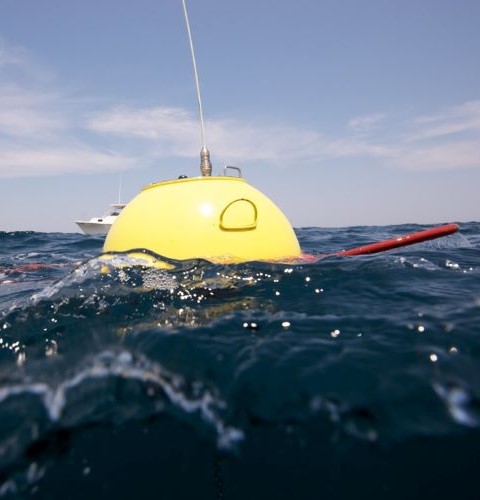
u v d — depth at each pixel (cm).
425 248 580
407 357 191
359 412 163
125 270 333
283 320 239
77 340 234
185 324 243
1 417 176
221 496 153
